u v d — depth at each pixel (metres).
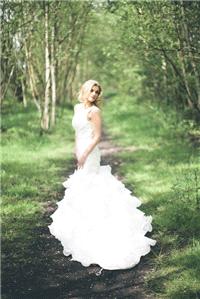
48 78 17.77
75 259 6.39
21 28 16.08
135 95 28.55
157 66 14.36
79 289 5.61
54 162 12.48
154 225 7.43
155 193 9.04
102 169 7.22
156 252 6.53
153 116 18.97
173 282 5.52
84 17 18.95
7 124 17.81
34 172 11.09
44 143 15.17
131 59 17.95
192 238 6.77
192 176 9.50
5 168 11.12
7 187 9.65
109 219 6.56
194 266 5.83
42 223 7.87
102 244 6.35
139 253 6.29
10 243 6.95
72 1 17.33
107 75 35.09
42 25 17.66
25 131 16.59
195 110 13.17
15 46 16.66
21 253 6.64
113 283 5.75
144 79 19.33
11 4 14.56
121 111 26.94
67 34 18.44
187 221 7.28
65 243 6.68
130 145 15.55
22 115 20.91
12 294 5.47
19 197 9.09
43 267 6.23
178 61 12.27
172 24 11.05
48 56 17.70
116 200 6.78
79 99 7.09
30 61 18.17
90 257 6.29
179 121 14.51
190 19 10.91
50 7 16.61
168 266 6.01
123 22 12.75
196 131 12.36
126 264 6.10
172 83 14.18
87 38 24.70
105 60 33.28
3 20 14.67
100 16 20.14
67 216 6.91
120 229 6.46
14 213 8.14
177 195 8.41
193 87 12.38
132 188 9.89
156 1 11.00
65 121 21.42
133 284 5.67
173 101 16.41
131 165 11.97
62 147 15.02
